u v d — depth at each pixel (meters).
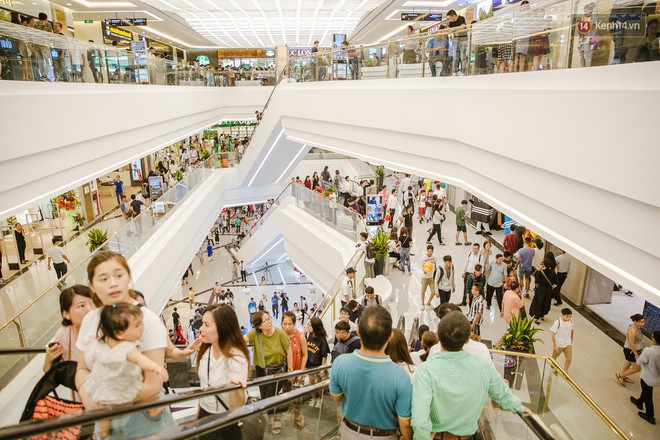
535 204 5.64
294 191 16.27
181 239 12.76
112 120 9.66
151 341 2.74
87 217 17.55
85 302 3.50
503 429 3.95
